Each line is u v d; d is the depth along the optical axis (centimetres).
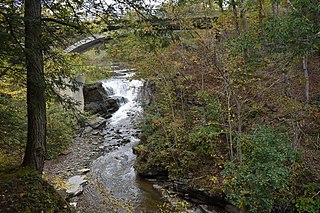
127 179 1045
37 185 541
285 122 806
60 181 932
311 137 754
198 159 945
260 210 643
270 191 618
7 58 468
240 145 709
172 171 963
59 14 591
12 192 507
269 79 919
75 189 927
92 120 1738
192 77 1088
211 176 849
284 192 658
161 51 970
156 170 1031
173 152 992
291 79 971
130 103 2098
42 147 585
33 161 579
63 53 781
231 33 1069
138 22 589
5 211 472
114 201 764
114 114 1956
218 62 874
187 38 1145
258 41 785
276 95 880
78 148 1400
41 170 590
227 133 848
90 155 1313
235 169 687
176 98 1136
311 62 1047
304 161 679
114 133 1633
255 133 690
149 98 1342
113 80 2256
